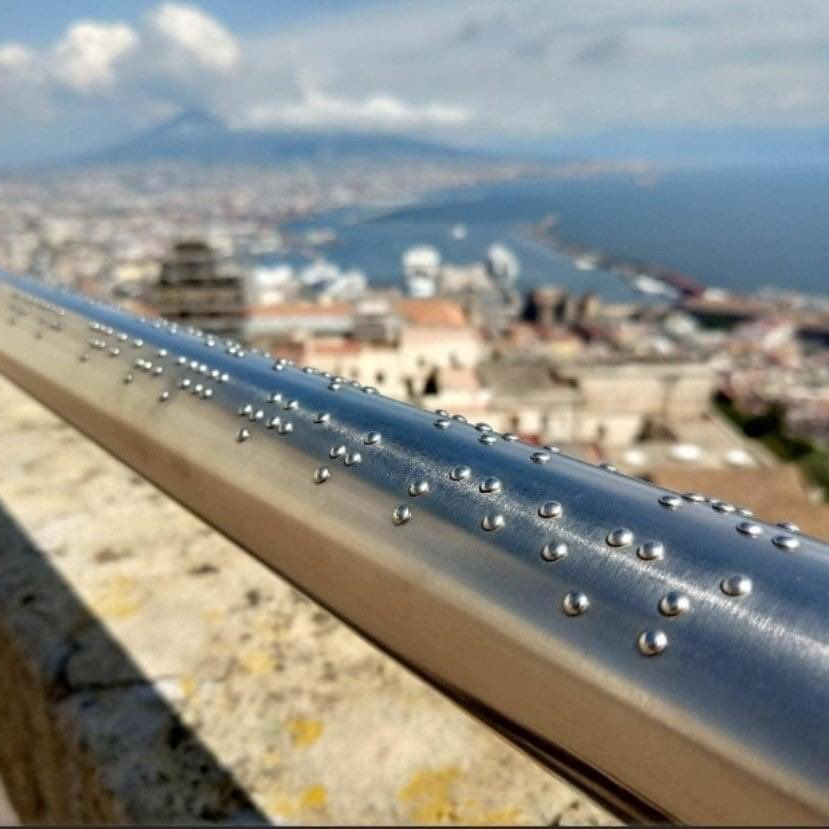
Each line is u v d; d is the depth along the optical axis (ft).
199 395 0.65
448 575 0.42
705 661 0.33
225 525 0.60
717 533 0.38
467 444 0.49
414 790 0.78
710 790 0.31
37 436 1.71
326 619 1.05
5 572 1.16
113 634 1.01
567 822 0.74
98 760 0.81
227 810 0.75
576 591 0.38
